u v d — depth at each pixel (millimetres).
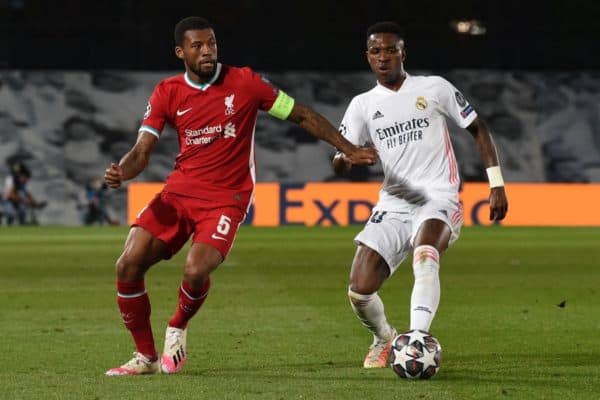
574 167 108688
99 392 20594
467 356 25719
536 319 33125
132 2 111938
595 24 113562
